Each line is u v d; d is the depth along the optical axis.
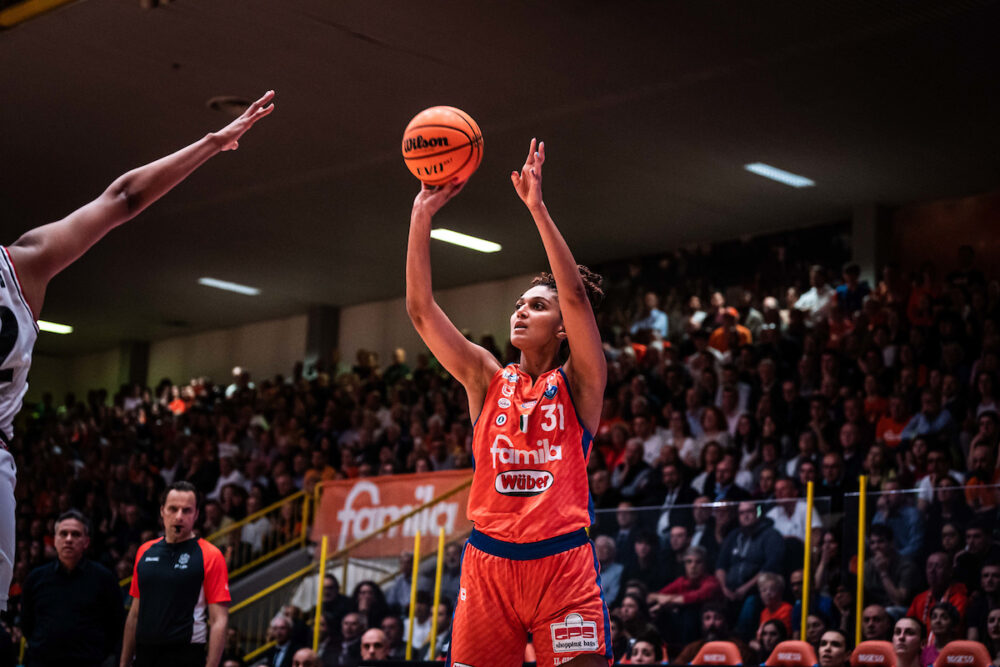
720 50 10.14
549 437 3.21
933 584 7.42
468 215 15.13
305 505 13.18
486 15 9.62
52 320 22.11
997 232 13.48
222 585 6.20
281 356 21.44
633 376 13.20
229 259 17.70
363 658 8.59
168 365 23.48
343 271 18.25
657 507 8.45
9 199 14.89
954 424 10.28
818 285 14.01
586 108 11.55
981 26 9.45
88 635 6.29
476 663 3.19
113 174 13.88
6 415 2.22
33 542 15.26
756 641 7.85
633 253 16.55
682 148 12.52
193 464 15.53
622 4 9.33
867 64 10.28
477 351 3.45
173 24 9.99
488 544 3.19
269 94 2.65
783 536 8.02
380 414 15.32
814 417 10.78
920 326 11.62
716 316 14.41
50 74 11.13
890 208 14.29
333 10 9.61
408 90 11.29
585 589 3.13
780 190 13.79
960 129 11.69
